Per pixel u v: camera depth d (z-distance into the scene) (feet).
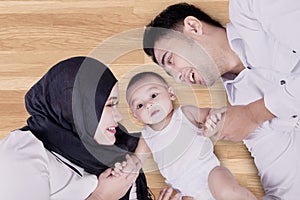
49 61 5.12
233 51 4.28
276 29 3.83
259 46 4.06
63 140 3.67
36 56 5.14
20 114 5.01
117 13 5.16
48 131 3.67
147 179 4.41
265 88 4.22
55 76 3.44
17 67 5.12
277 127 4.35
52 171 3.66
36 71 5.11
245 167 4.76
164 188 4.34
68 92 3.43
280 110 4.18
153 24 4.47
